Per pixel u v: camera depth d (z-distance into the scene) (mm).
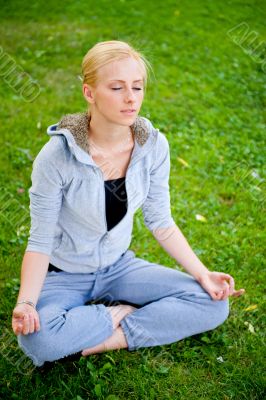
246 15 7281
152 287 2662
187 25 6945
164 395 2430
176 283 2648
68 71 5703
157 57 6078
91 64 2176
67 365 2576
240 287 3150
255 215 3814
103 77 2152
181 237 2715
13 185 3951
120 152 2375
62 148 2270
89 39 6434
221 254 3398
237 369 2580
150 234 3600
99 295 2719
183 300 2594
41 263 2355
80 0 7656
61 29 6715
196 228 3625
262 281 3223
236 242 3541
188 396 2441
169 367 2584
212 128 4879
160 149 2488
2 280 3170
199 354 2670
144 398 2408
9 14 7062
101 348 2568
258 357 2637
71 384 2447
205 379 2533
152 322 2572
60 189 2332
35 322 2275
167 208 2686
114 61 2148
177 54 6203
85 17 7129
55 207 2354
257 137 4789
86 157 2264
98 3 7578
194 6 7547
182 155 4426
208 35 6695
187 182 4109
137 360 2611
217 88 5582
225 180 4176
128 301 2725
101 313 2496
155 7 7496
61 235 2510
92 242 2490
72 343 2389
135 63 2188
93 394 2410
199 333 2752
